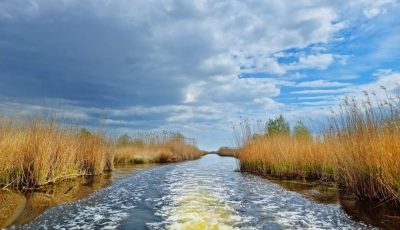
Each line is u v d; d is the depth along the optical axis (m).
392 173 7.94
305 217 7.64
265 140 19.09
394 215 7.31
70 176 13.52
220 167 24.84
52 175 11.90
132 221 7.30
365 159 9.18
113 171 18.25
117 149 26.55
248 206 8.98
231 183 14.09
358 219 7.20
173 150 36.38
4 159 10.20
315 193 10.76
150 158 29.59
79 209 8.34
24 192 9.73
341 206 8.55
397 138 8.16
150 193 11.19
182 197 10.44
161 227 6.87
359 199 9.21
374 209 7.95
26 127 11.88
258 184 13.59
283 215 7.88
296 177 15.23
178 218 7.64
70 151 13.74
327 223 7.04
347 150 10.16
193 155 44.09
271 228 6.79
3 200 8.34
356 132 9.88
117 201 9.59
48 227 6.65
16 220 6.96
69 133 14.39
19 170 10.46
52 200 9.07
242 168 20.69
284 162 15.97
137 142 32.19
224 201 9.76
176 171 20.58
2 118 11.16
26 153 11.03
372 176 8.65
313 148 14.77
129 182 13.94
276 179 15.13
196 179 15.77
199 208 8.75
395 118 8.84
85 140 16.23
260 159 18.27
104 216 7.71
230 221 7.37
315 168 14.49
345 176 10.69
